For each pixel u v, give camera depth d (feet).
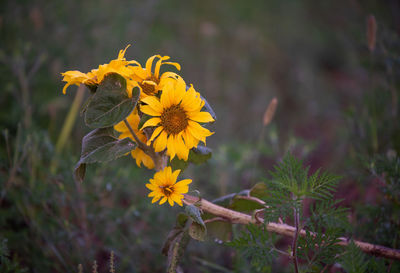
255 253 2.29
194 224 2.37
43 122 4.31
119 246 3.23
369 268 2.43
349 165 3.50
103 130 2.30
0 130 3.80
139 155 2.47
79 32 5.34
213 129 5.66
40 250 3.03
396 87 4.17
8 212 3.15
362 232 2.86
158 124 2.25
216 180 3.94
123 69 2.20
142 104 2.28
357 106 4.76
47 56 4.66
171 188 2.29
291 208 2.26
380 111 3.85
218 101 6.38
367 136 3.66
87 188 3.37
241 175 4.33
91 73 2.25
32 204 3.26
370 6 6.15
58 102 4.34
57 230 3.21
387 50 4.14
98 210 3.26
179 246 2.48
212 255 3.34
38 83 4.42
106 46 5.66
